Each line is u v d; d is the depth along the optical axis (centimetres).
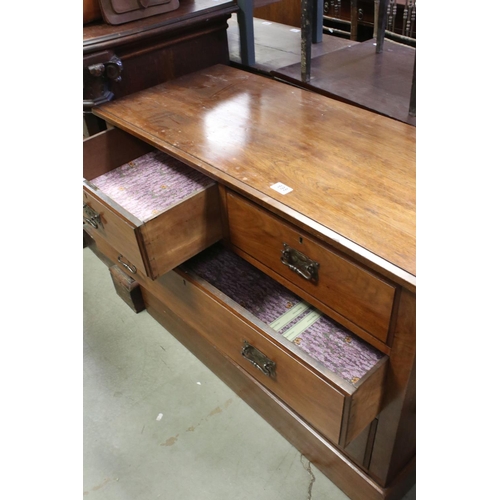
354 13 212
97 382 150
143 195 123
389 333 85
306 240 91
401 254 78
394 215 87
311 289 98
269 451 129
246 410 139
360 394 84
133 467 127
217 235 117
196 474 124
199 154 109
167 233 107
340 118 120
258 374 109
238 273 122
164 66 147
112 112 132
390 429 97
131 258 115
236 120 123
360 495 114
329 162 103
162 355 158
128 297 170
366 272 82
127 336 165
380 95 130
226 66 157
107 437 134
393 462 103
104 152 134
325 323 104
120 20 137
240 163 105
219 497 119
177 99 136
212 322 116
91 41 127
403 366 86
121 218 106
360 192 94
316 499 117
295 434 124
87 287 187
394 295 79
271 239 101
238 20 161
